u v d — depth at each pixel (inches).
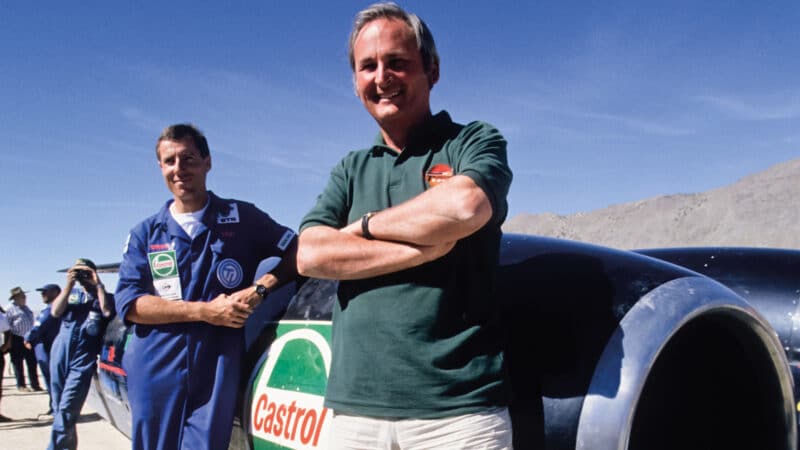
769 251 163.5
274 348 110.7
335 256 78.9
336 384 80.3
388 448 75.5
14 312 456.4
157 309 114.3
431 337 74.1
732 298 85.7
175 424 114.5
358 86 86.3
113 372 187.6
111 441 267.3
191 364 114.8
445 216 71.4
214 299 117.6
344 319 81.4
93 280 200.8
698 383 100.0
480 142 77.6
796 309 144.6
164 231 121.6
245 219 123.1
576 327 82.6
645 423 98.5
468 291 76.2
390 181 83.9
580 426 76.0
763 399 93.0
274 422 104.7
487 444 71.9
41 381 542.6
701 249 171.6
